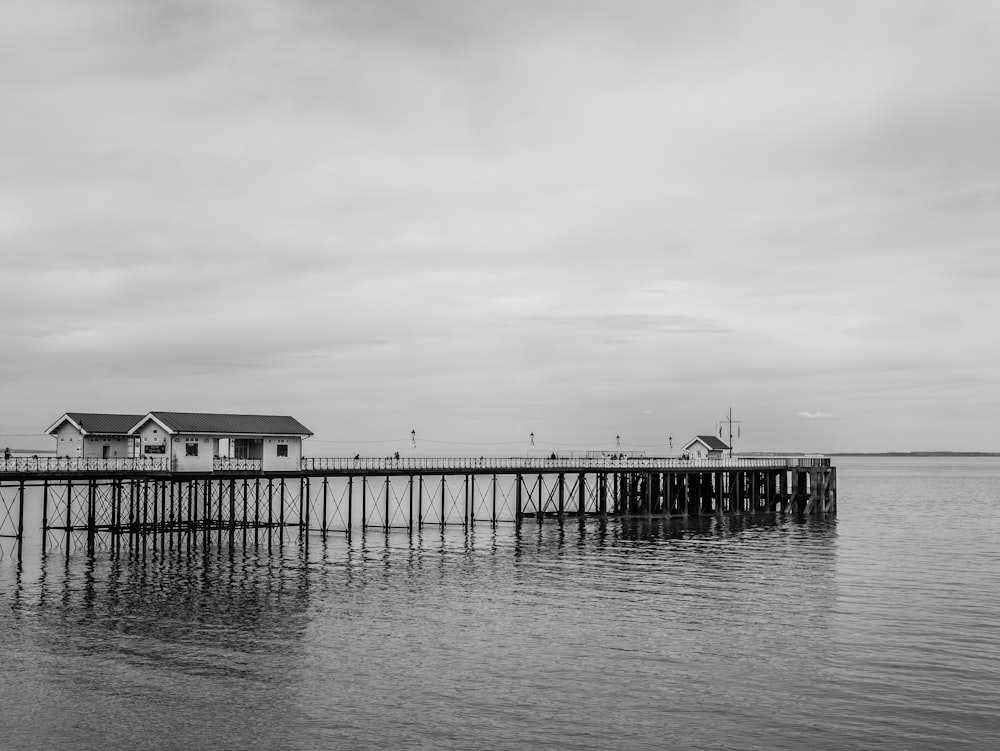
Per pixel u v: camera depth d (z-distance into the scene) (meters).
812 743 28.55
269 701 31.91
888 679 34.62
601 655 37.75
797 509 102.75
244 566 58.66
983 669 35.81
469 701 32.09
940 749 28.11
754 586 53.38
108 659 36.41
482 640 40.03
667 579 55.72
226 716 30.50
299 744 28.34
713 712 31.17
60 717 30.28
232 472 66.81
